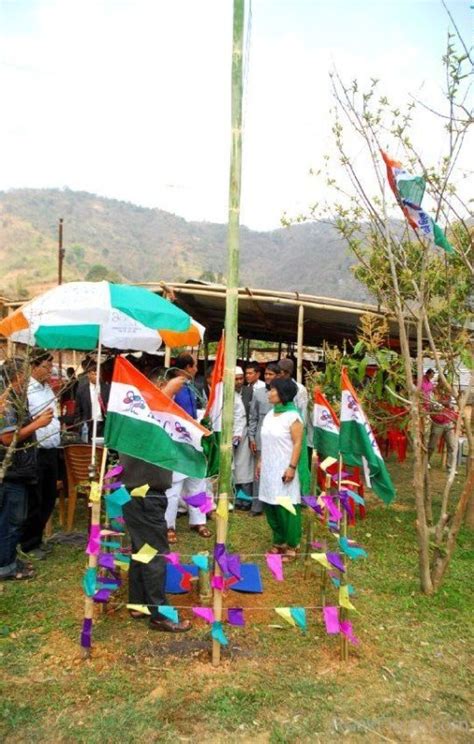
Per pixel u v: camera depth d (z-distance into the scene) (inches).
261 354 876.0
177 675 136.2
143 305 213.9
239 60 134.1
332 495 171.5
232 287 136.7
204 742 114.7
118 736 115.3
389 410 291.4
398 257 217.0
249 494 282.8
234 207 135.8
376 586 192.9
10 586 183.3
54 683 132.3
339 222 220.5
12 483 181.9
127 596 176.7
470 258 209.0
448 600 181.8
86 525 250.1
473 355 214.8
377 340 234.4
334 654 148.7
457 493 335.0
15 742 113.3
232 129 135.0
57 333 205.0
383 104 222.2
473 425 235.0
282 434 205.2
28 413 187.2
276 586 190.4
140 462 154.1
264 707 125.6
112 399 142.7
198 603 176.4
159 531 155.5
